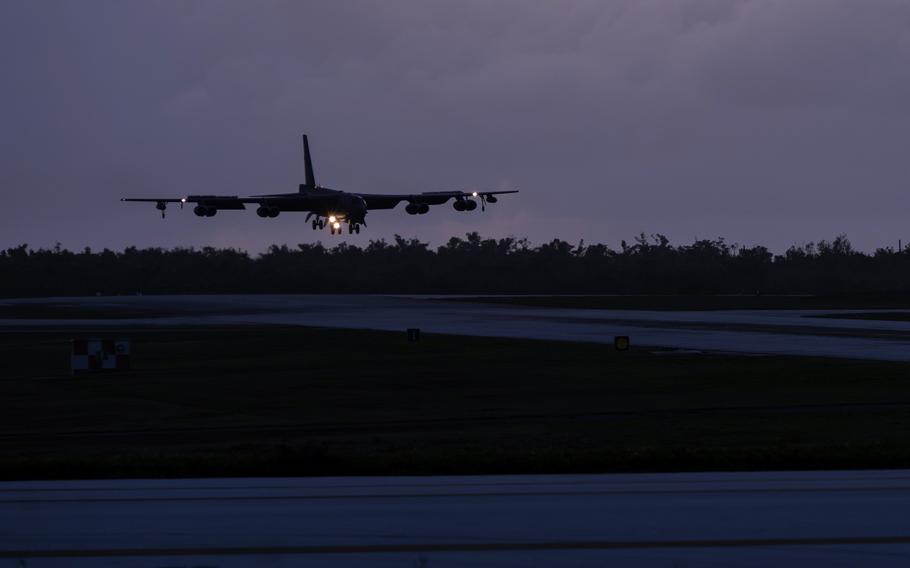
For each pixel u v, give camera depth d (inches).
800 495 1259.8
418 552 1010.1
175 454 2164.1
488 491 1294.3
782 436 2518.5
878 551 1013.8
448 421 2972.4
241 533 1075.9
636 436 2559.1
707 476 1409.9
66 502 1221.1
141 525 1108.5
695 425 2785.4
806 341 6505.9
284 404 3459.6
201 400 3599.9
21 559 983.6
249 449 2300.7
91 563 971.9
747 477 1398.9
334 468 1968.5
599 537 1062.4
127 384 4222.4
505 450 2199.8
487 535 1070.4
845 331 7608.3
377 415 3129.9
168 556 994.7
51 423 2984.7
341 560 984.9
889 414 2999.5
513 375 4456.2
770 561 984.3
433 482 1381.6
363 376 4468.5
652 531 1083.9
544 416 3068.4
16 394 3846.0
